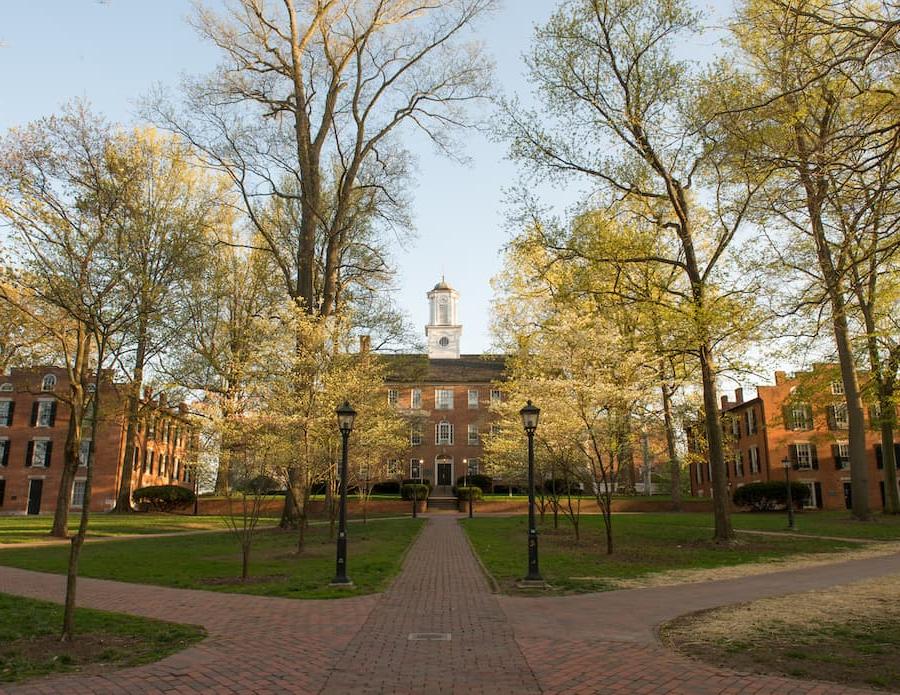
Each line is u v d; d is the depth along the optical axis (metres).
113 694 6.11
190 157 26.20
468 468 58.91
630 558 16.81
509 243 21.05
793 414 39.12
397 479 51.88
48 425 47.66
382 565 15.32
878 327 25.81
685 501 40.84
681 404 28.81
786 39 9.60
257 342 22.23
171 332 22.86
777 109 9.82
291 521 26.73
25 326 21.41
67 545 21.53
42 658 7.32
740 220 18.92
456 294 71.75
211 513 39.12
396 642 8.05
